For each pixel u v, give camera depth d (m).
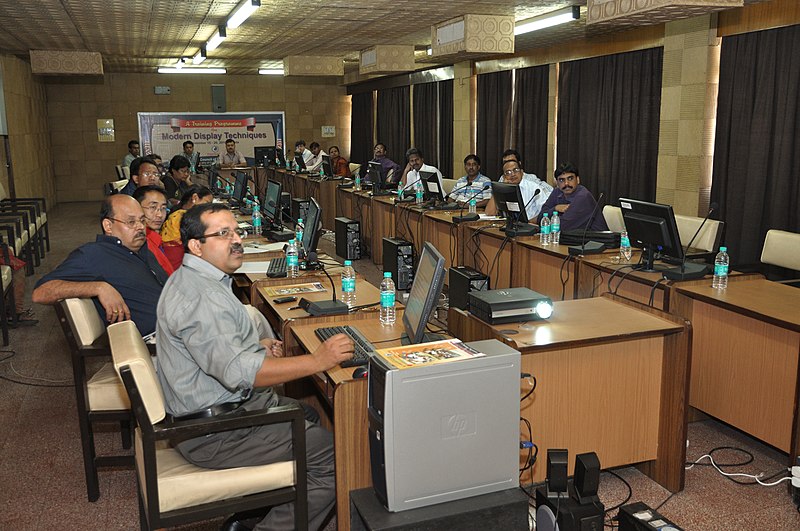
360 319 3.18
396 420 2.02
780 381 3.08
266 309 3.99
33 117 12.75
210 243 2.33
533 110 10.53
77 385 2.82
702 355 3.49
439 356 2.12
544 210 5.59
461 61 12.05
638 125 8.52
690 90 7.33
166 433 2.08
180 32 9.00
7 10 7.05
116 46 10.27
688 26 7.28
